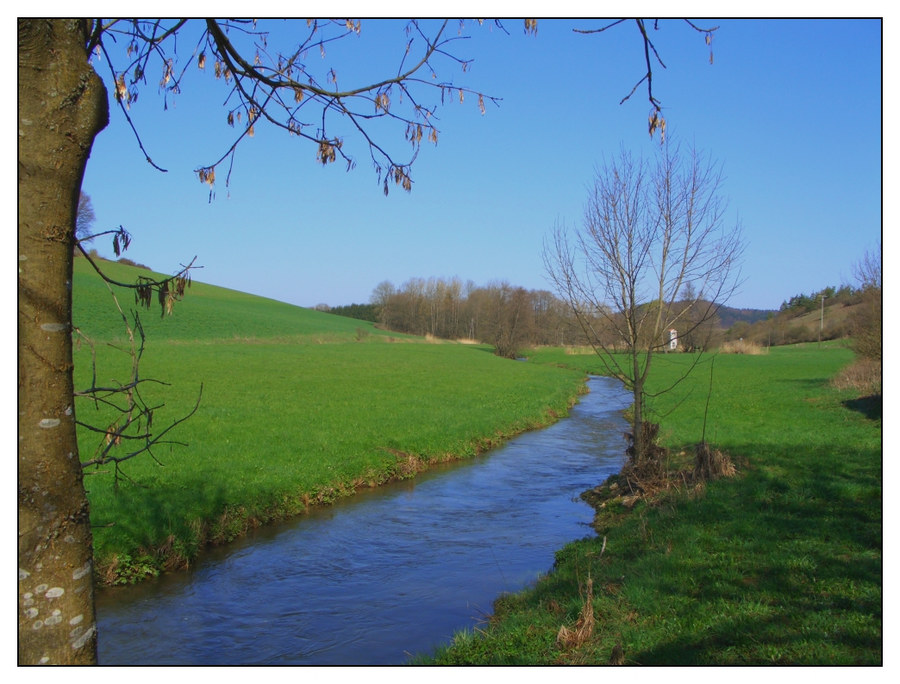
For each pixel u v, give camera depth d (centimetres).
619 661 592
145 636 787
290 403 2608
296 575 1000
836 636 586
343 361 4944
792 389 3203
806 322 9044
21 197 251
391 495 1520
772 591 705
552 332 8412
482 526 1259
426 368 4819
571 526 1247
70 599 259
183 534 1083
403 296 11869
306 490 1416
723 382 3962
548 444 2256
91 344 313
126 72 402
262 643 765
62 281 260
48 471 254
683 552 859
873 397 2381
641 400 1374
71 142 257
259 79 390
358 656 723
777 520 948
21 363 251
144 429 1791
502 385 3881
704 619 654
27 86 251
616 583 807
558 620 717
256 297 12106
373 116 398
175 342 5434
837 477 1170
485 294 11194
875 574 722
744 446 1598
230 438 1808
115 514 1080
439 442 2000
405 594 916
